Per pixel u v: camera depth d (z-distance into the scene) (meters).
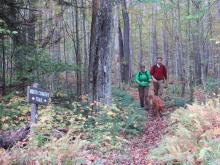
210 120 8.73
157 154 7.77
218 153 6.65
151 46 46.03
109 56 12.23
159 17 39.53
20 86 14.27
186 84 24.78
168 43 42.47
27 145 7.46
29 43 14.59
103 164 7.40
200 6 20.50
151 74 17.42
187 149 7.39
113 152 8.91
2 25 13.02
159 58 17.42
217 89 18.75
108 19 12.14
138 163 7.91
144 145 10.02
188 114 9.81
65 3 15.58
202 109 9.74
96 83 12.16
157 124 13.16
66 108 12.25
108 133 9.88
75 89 21.80
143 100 16.94
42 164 6.39
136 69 45.31
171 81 31.75
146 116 14.59
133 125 11.67
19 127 9.48
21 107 11.18
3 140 8.09
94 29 12.24
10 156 6.39
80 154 7.12
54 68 14.52
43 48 15.15
